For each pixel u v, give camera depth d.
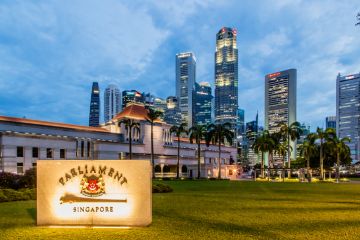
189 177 91.94
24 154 65.81
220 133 84.69
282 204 19.88
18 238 10.29
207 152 109.75
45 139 70.00
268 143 94.56
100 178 12.37
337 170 73.00
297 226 12.23
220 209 17.25
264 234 10.78
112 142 83.56
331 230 11.50
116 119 93.00
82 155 78.12
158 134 98.38
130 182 12.27
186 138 113.56
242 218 14.12
